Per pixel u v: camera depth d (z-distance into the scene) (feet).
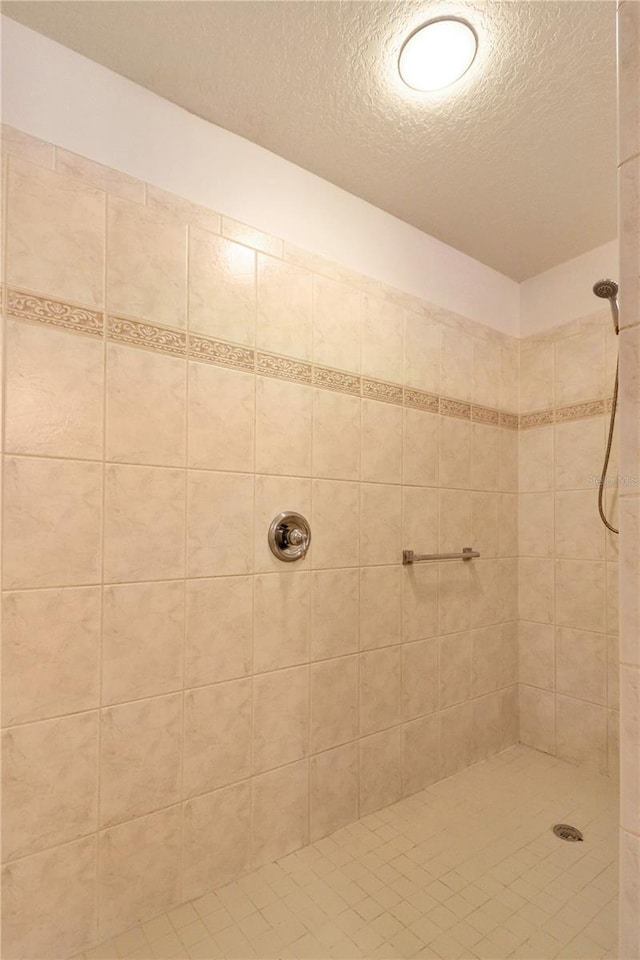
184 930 3.79
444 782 5.97
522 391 7.22
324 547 5.00
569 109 4.26
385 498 5.55
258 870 4.44
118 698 3.77
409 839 4.90
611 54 3.73
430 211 5.72
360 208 5.48
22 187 3.49
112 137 3.89
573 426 6.62
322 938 3.75
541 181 5.21
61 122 3.67
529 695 6.95
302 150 4.76
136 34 3.63
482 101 4.19
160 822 3.94
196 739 4.14
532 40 3.64
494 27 3.55
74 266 3.67
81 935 3.58
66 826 3.54
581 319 6.59
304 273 4.97
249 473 4.50
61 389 3.59
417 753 5.77
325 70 3.91
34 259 3.52
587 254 6.56
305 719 4.81
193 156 4.30
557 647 6.68
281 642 4.66
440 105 4.23
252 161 4.66
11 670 3.37
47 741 3.49
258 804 4.48
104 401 3.77
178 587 4.07
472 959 3.59
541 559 6.89
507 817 5.28
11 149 3.46
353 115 4.34
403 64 3.84
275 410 4.69
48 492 3.52
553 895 4.20
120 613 3.80
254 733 4.47
